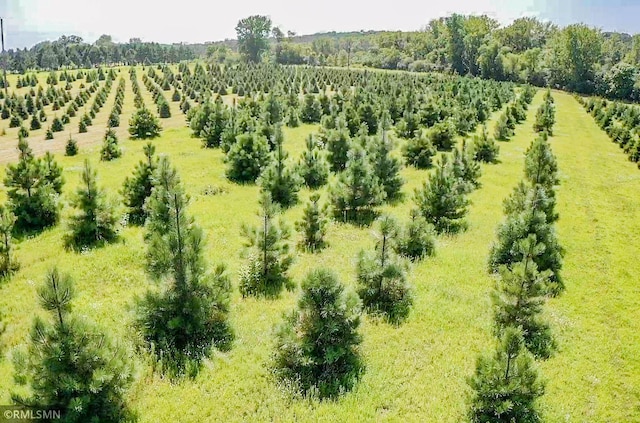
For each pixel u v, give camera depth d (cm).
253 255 1411
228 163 2558
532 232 1515
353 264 1373
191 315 1078
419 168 2912
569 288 1483
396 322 1223
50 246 1659
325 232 1720
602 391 1016
